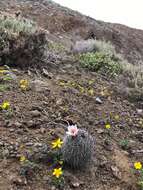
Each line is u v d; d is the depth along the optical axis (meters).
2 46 0.59
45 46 0.74
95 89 0.61
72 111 0.48
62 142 0.37
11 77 0.52
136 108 0.59
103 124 0.48
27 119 0.42
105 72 0.76
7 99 0.46
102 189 0.35
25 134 0.39
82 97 0.55
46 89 0.52
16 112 0.43
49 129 0.41
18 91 0.49
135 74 0.75
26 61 0.60
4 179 0.33
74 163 0.36
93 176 0.36
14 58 0.59
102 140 0.44
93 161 0.38
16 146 0.37
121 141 0.45
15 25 0.68
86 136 0.36
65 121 0.44
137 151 0.43
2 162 0.35
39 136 0.40
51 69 0.65
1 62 0.58
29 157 0.36
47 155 0.36
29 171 0.34
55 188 0.33
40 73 0.60
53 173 0.34
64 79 0.61
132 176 0.38
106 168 0.38
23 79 0.54
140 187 0.37
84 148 0.36
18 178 0.33
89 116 0.49
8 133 0.39
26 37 0.62
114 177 0.37
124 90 0.64
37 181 0.33
